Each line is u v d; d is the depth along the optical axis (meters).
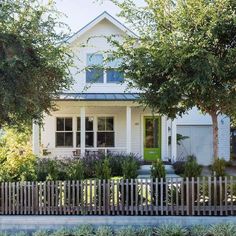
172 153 19.09
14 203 9.38
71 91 19.52
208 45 9.22
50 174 9.65
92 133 20.67
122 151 19.86
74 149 20.08
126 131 19.72
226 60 9.04
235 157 22.31
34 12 9.40
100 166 10.02
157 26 9.91
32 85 9.30
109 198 9.29
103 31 19.92
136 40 10.10
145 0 9.95
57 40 9.80
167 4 9.88
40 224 8.78
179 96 9.42
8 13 8.89
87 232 8.19
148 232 8.17
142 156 20.42
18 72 8.84
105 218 8.86
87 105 18.28
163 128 20.23
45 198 9.36
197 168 9.46
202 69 8.65
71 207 9.31
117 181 9.31
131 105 18.48
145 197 9.30
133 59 9.62
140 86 9.77
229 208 9.11
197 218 8.82
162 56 8.98
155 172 9.41
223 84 9.34
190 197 9.18
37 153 17.92
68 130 20.58
